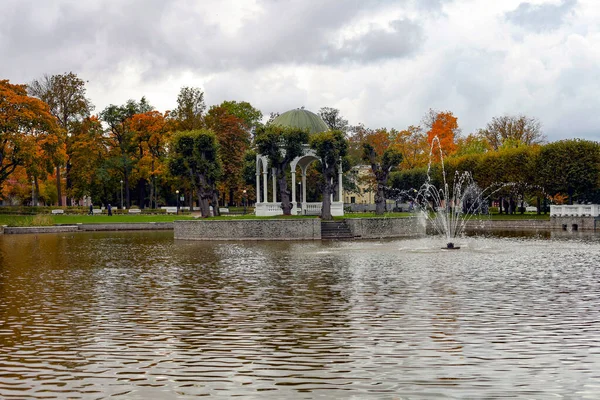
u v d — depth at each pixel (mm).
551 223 62812
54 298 19500
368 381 10625
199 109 86250
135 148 87312
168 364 11836
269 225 48844
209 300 18797
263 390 10258
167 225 71875
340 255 33500
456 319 15469
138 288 21531
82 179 86000
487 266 27109
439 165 81875
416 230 55688
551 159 66125
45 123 68562
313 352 12516
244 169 77688
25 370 11555
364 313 16375
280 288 21047
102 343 13500
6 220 70562
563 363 11578
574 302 17734
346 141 53844
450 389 10164
